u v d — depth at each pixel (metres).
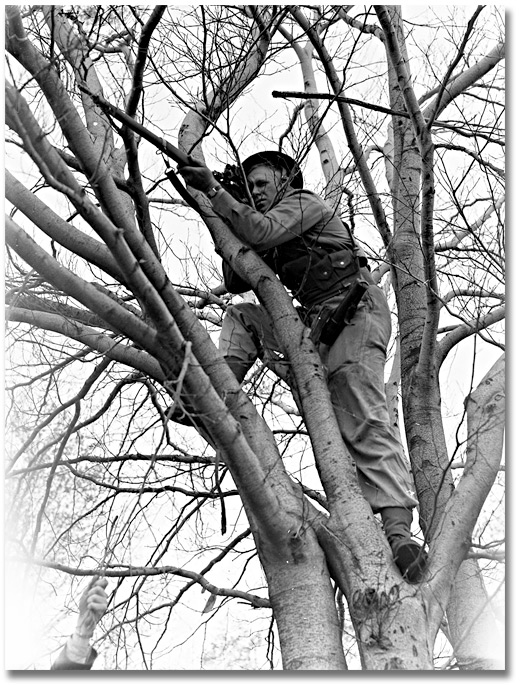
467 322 4.87
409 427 5.73
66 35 4.71
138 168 4.47
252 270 5.12
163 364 4.09
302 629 4.31
